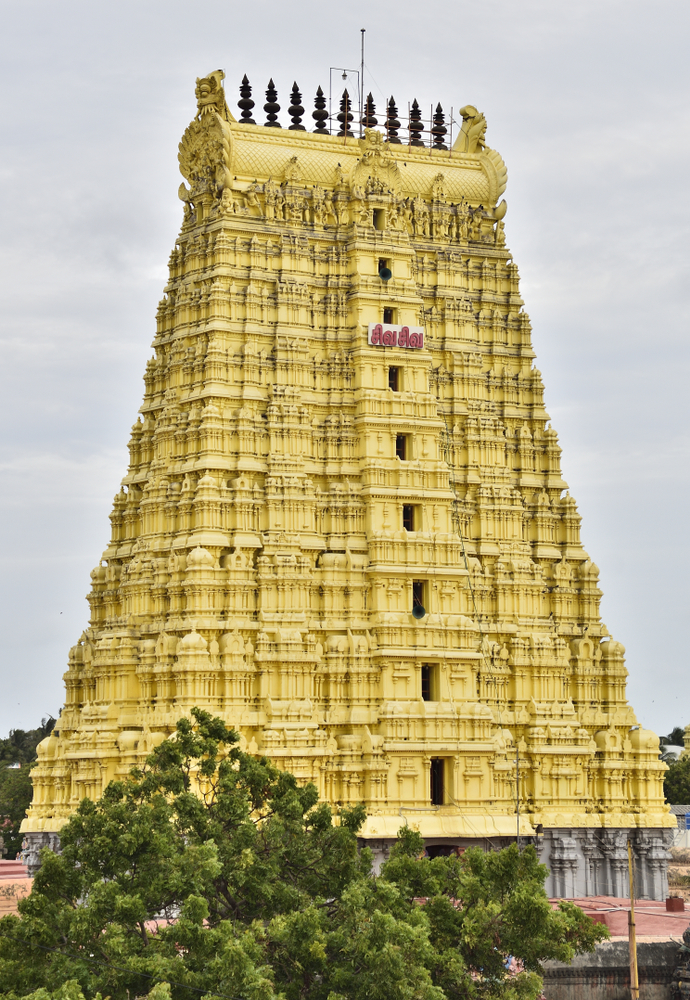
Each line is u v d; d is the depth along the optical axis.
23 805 160.25
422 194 122.19
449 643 111.62
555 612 121.06
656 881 118.44
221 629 106.19
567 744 116.56
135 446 119.25
